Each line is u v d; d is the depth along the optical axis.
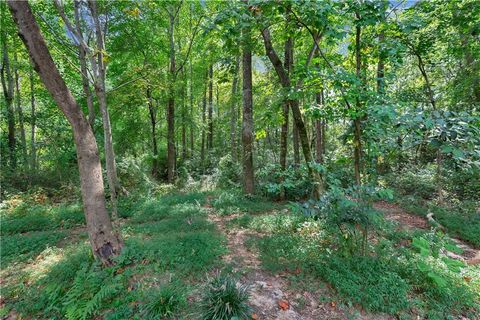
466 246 4.54
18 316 2.95
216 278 3.01
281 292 3.21
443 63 7.21
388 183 8.02
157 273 3.49
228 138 16.02
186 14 11.98
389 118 2.79
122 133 11.91
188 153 14.98
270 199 7.91
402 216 6.08
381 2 2.99
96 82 7.20
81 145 3.62
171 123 11.72
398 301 2.90
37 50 3.04
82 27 7.96
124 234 5.14
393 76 3.70
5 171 9.20
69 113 3.45
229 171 10.94
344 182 6.20
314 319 2.81
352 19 3.49
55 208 7.24
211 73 14.38
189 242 4.41
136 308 2.89
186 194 8.87
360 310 2.91
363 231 3.71
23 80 12.93
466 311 2.85
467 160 2.43
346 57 4.84
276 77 7.89
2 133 11.75
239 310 2.64
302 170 5.56
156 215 6.55
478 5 4.83
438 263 3.51
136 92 9.57
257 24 3.68
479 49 5.90
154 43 10.70
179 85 10.98
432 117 2.49
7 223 5.98
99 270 3.58
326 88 3.84
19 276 3.68
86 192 3.67
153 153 13.07
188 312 2.79
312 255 3.91
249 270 3.68
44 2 7.57
